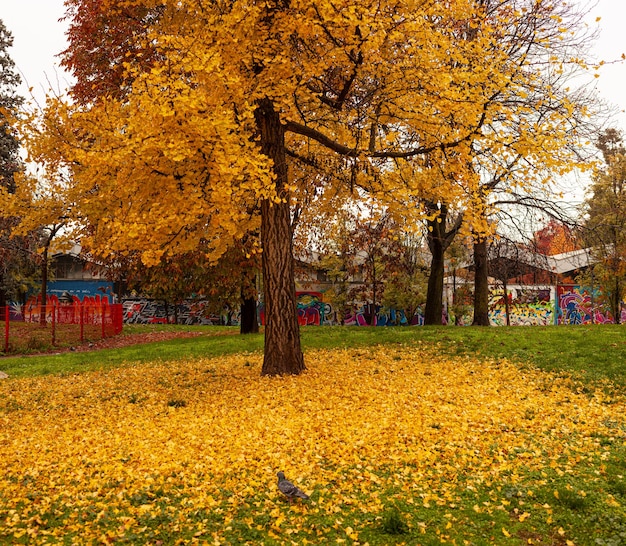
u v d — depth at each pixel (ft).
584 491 18.12
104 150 29.76
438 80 32.48
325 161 44.47
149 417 30.19
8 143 94.17
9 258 89.92
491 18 46.78
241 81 30.45
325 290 121.60
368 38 29.50
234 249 61.62
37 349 70.08
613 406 30.55
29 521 16.62
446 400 30.89
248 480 19.74
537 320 116.06
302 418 27.45
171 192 29.81
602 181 90.84
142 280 79.87
